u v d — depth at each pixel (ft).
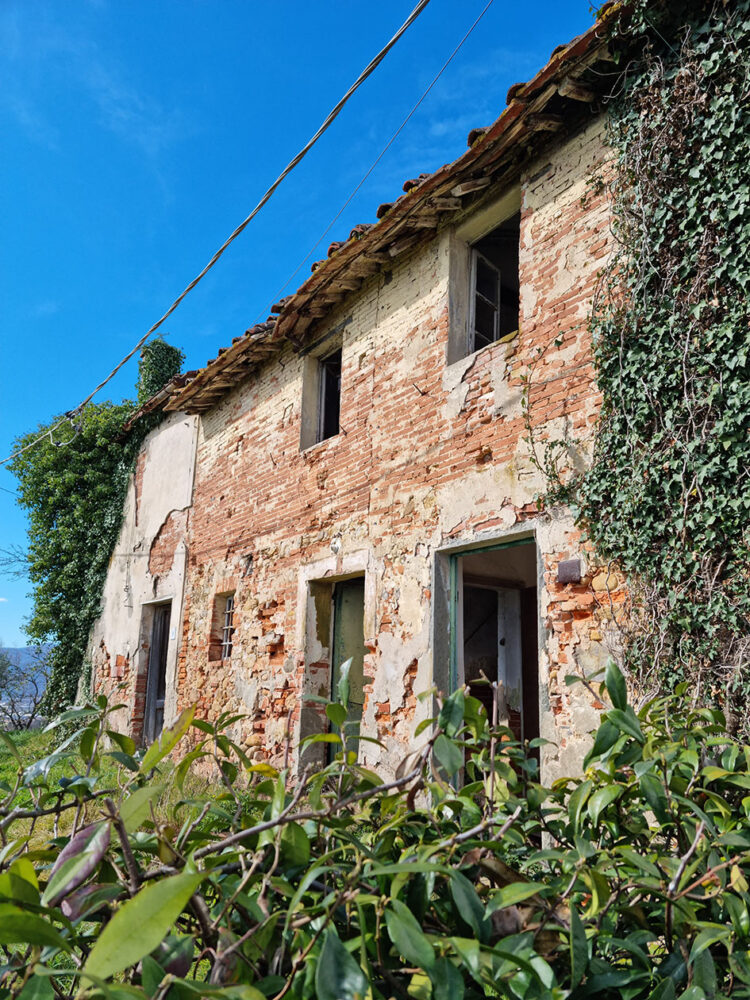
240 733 28.02
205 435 36.22
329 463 25.14
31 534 48.34
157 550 39.14
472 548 18.66
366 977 3.34
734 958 4.21
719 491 12.86
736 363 12.78
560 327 16.53
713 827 4.85
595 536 14.67
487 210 19.62
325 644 25.38
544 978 3.67
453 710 4.86
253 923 4.23
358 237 21.88
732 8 13.46
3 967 3.59
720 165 13.44
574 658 14.83
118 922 2.83
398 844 5.05
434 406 20.33
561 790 6.05
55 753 4.83
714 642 12.48
